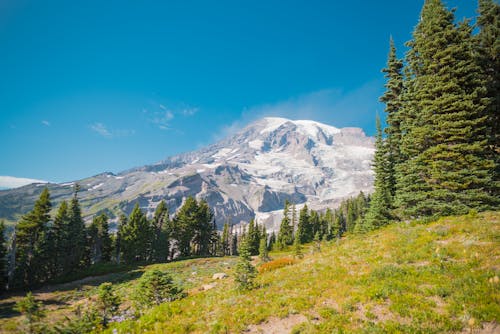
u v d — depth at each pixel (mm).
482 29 26562
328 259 17688
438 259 12617
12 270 44625
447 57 20906
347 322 8914
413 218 24062
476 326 7512
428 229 17516
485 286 9359
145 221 72438
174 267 52438
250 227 92688
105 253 72688
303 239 94625
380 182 32438
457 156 20000
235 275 15219
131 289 35844
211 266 52688
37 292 40094
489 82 23000
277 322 10031
